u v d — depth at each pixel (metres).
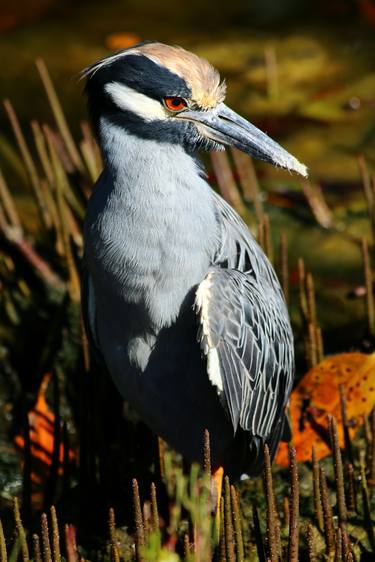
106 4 20.03
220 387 9.11
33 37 19.03
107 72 9.00
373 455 10.16
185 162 9.16
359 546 9.73
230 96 17.00
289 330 10.46
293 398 10.96
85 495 10.35
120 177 9.05
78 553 9.54
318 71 17.59
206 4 19.91
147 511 8.68
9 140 16.41
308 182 14.91
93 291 9.91
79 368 11.07
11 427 11.72
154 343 9.46
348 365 10.93
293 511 8.53
